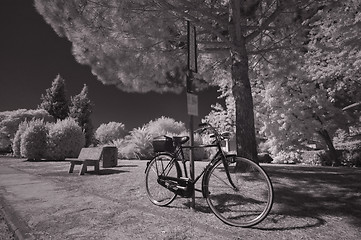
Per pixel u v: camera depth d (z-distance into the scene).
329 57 11.10
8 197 4.77
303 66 11.37
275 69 10.20
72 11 6.02
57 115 36.75
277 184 4.79
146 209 3.75
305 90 12.56
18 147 18.44
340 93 13.63
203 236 2.68
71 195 4.86
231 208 3.53
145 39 7.20
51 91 37.56
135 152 16.66
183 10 6.93
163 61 8.41
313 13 8.36
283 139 14.39
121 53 7.53
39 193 5.10
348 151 13.41
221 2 8.14
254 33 7.31
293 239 2.54
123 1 5.84
